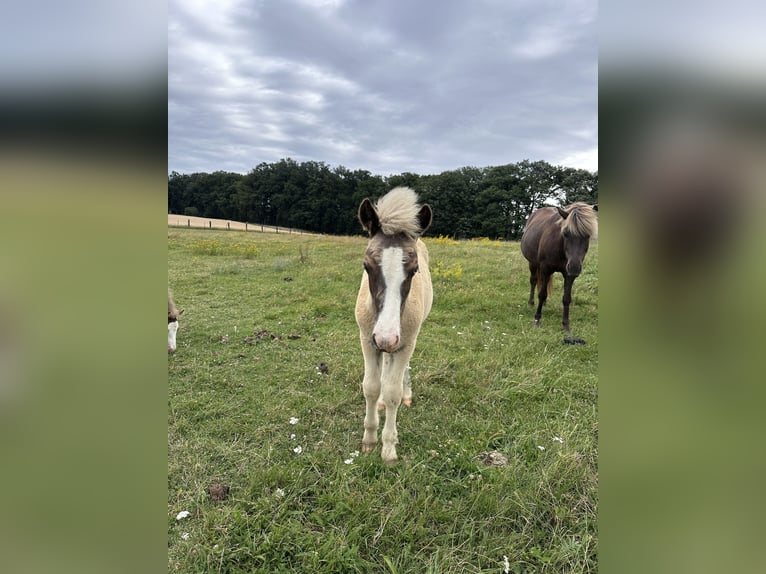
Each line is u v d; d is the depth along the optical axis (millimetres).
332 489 2465
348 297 6992
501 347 4789
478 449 2857
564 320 5469
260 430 3150
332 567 1965
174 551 2027
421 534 2131
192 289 7848
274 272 9555
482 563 2000
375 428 2957
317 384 3949
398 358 2797
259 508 2305
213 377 4062
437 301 6688
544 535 2152
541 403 3486
